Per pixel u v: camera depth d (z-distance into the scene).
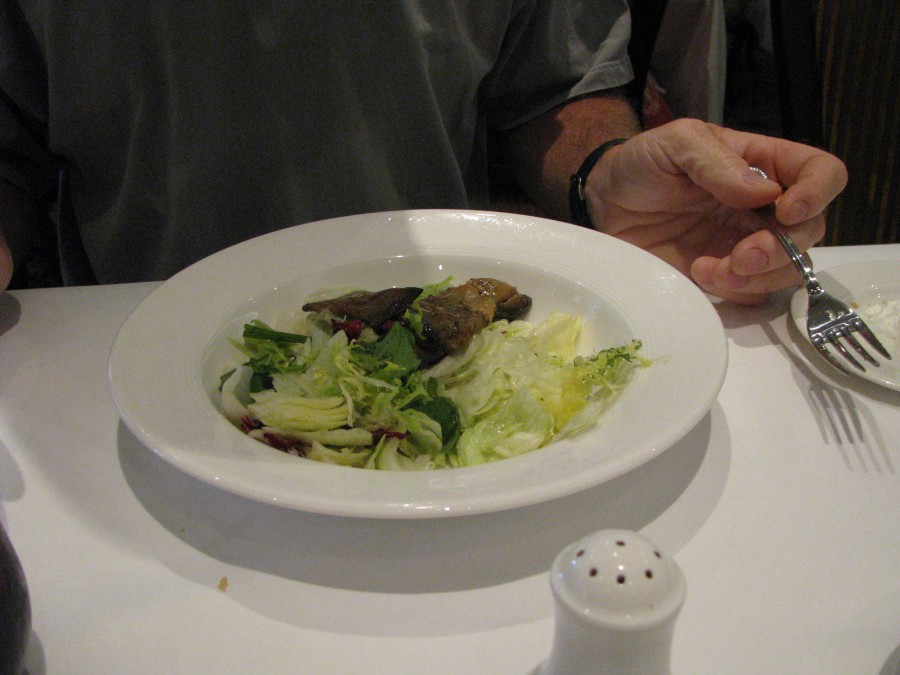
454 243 1.15
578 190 1.40
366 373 0.90
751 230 1.16
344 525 0.68
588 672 0.41
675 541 0.66
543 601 0.60
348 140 1.44
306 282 1.08
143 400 0.74
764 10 2.22
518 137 1.79
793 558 0.64
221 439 0.70
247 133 1.39
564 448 0.69
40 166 1.51
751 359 0.94
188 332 0.91
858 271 1.04
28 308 1.10
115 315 1.08
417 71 1.42
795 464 0.75
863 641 0.56
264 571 0.63
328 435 0.81
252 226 1.49
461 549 0.66
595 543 0.40
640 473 0.75
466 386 0.90
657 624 0.37
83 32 1.29
